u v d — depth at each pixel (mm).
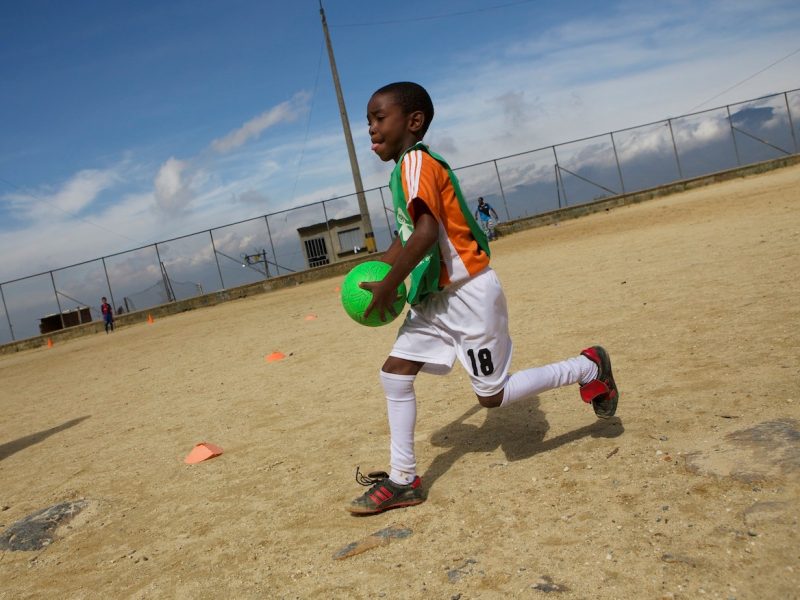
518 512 2564
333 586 2316
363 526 2793
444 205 2695
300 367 7176
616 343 4996
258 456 4141
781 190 16641
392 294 2686
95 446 5391
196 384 7570
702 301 5785
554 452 3084
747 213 13414
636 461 2760
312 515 3027
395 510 2877
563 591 1970
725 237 10141
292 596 2314
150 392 7719
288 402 5535
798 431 2596
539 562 2166
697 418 3078
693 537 2102
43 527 3482
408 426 2873
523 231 24922
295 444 4242
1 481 4832
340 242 27219
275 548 2752
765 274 6359
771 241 8484
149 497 3766
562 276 10188
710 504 2273
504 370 2824
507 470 3004
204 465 4188
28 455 5578
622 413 3383
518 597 1993
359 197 24656
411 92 2799
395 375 2857
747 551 1964
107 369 11562
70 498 4031
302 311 14422
